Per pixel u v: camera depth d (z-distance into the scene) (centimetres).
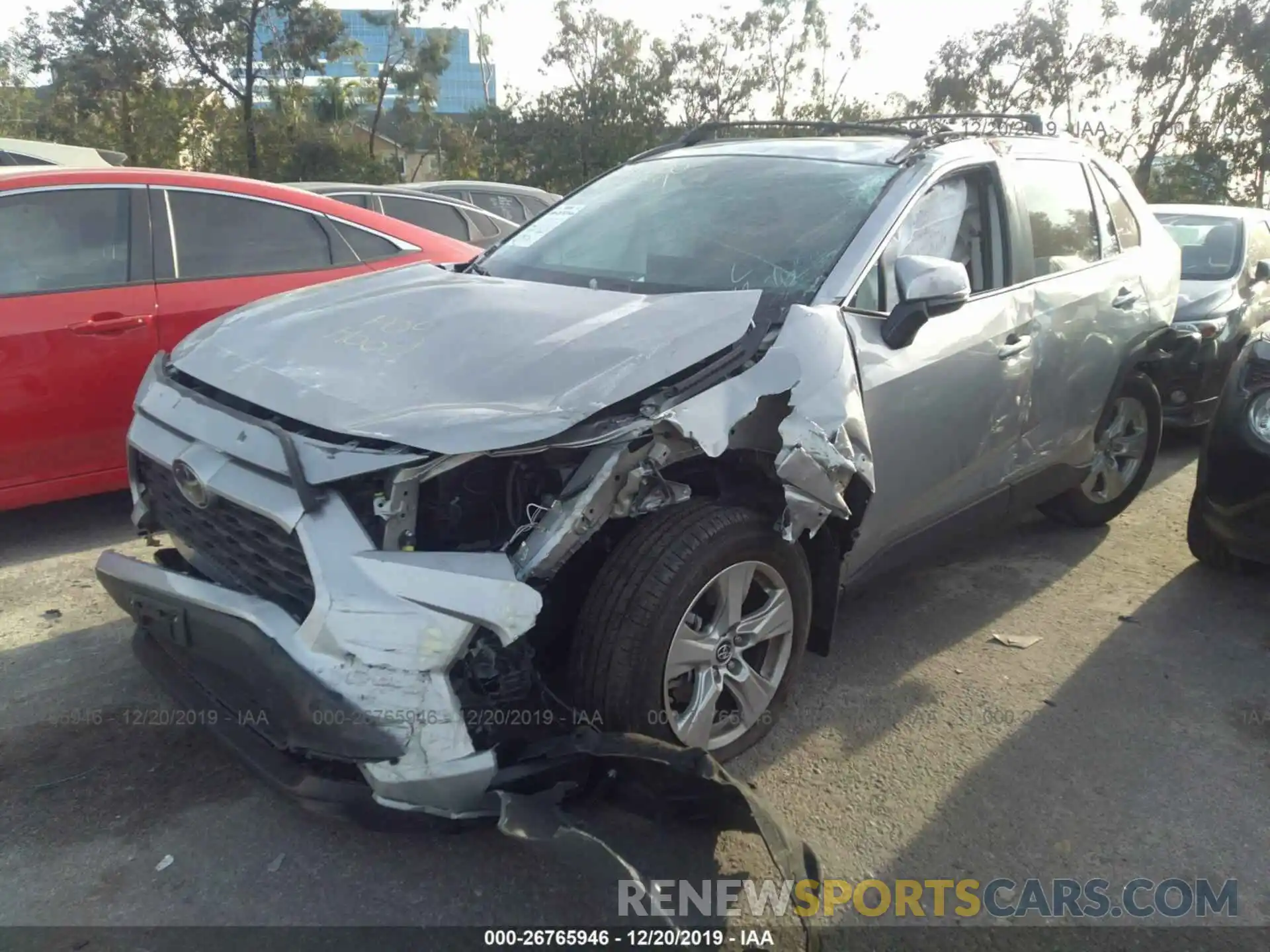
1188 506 539
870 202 330
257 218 497
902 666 359
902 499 326
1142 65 3128
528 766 230
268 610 229
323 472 227
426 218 925
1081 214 431
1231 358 632
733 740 286
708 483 281
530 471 249
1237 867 262
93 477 445
